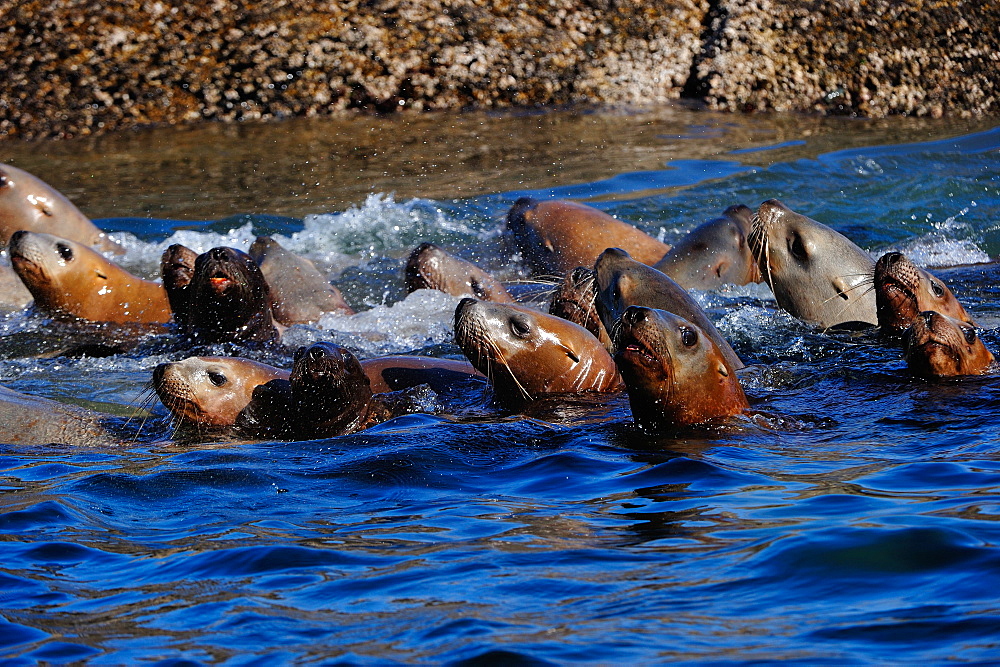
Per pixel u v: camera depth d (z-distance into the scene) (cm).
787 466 2641
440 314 4547
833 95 7638
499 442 2970
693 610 1781
